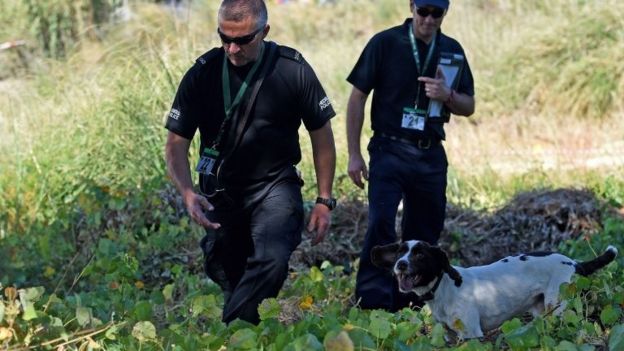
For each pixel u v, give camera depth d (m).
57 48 51.62
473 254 27.77
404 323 17.58
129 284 22.80
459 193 33.72
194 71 17.86
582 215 28.94
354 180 22.03
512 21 52.16
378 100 21.98
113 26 50.25
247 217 18.20
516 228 28.81
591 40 46.50
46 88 40.84
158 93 33.62
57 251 25.75
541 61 46.44
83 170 31.78
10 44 49.88
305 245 26.95
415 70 21.64
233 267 18.91
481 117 44.22
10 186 30.92
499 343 17.84
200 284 23.56
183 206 28.17
